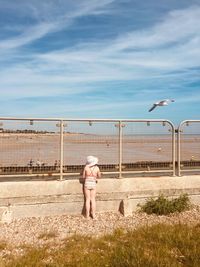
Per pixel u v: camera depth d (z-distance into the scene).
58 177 10.57
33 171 10.19
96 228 9.29
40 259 6.96
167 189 11.18
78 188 10.40
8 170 9.91
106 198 10.60
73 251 7.29
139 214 10.59
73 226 9.42
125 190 10.79
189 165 11.81
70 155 10.55
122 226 9.42
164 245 7.52
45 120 10.23
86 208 10.16
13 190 9.75
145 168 11.33
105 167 10.88
